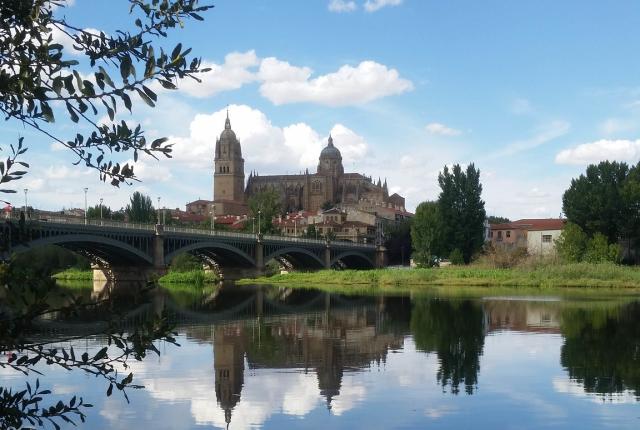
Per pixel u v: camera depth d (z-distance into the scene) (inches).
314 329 1717.5
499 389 946.1
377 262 6860.2
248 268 4965.6
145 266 3914.9
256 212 7677.2
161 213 6973.4
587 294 3026.6
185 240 4133.9
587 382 987.9
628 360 1177.4
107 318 283.6
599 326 1702.8
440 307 2384.4
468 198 5388.8
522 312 2127.2
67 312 270.5
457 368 1110.4
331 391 936.9
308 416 807.7
